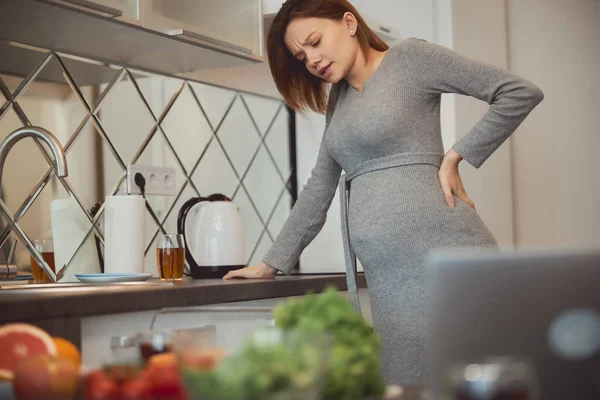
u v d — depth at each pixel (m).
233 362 0.79
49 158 2.30
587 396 0.82
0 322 1.38
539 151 3.72
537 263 0.83
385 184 1.98
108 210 2.29
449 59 1.98
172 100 2.72
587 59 3.73
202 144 2.83
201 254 2.46
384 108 1.98
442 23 3.02
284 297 2.20
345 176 2.13
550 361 0.82
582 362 0.82
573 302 0.82
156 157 2.66
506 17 3.77
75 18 2.02
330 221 3.07
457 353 0.84
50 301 1.48
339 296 1.00
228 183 2.94
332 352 0.90
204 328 1.37
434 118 2.04
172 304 1.79
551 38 3.75
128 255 2.27
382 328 2.00
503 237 3.38
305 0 2.10
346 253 2.12
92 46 2.33
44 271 2.26
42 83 2.29
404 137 1.98
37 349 1.06
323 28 2.06
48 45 2.29
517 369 0.71
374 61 2.10
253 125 3.06
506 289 0.83
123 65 2.55
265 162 3.11
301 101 2.32
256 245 3.04
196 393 0.80
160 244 2.20
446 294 0.85
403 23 3.06
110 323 1.67
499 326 0.83
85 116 2.41
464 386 0.70
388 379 1.99
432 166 1.99
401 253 1.94
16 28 2.11
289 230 2.31
